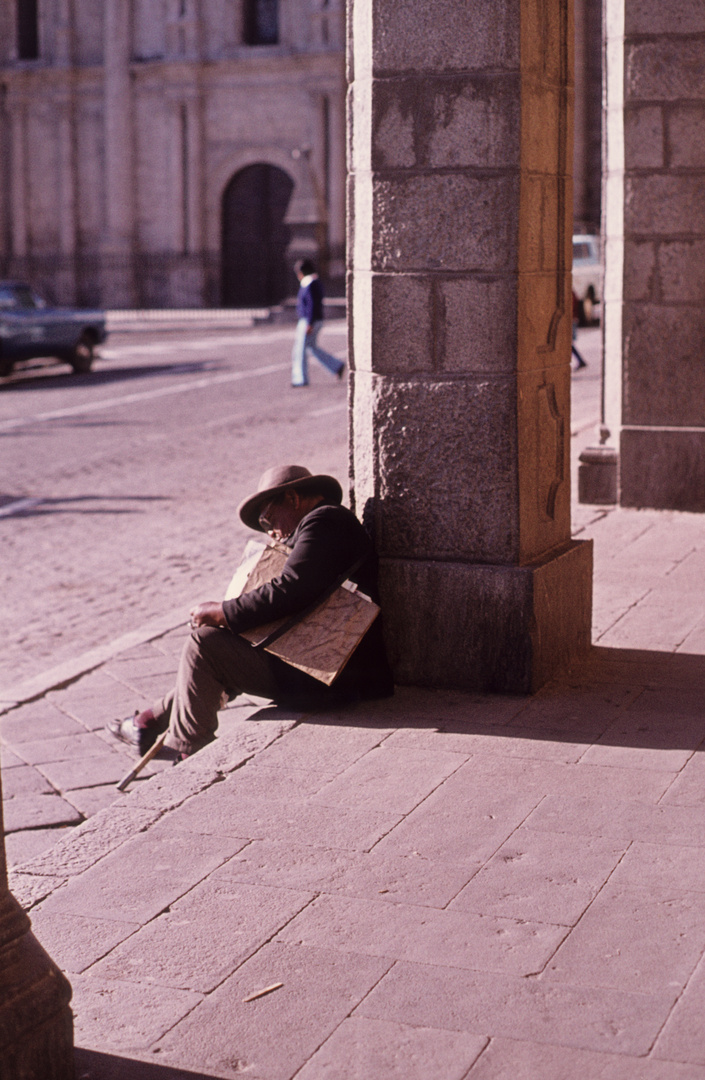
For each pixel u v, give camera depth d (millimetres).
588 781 4137
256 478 12219
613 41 8438
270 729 4680
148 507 11055
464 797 4031
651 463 8812
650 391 8758
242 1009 2908
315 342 19344
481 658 5078
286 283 40469
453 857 3613
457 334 4980
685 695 5000
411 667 5188
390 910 3326
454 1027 2811
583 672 5340
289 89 38844
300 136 38938
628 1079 2611
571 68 5223
